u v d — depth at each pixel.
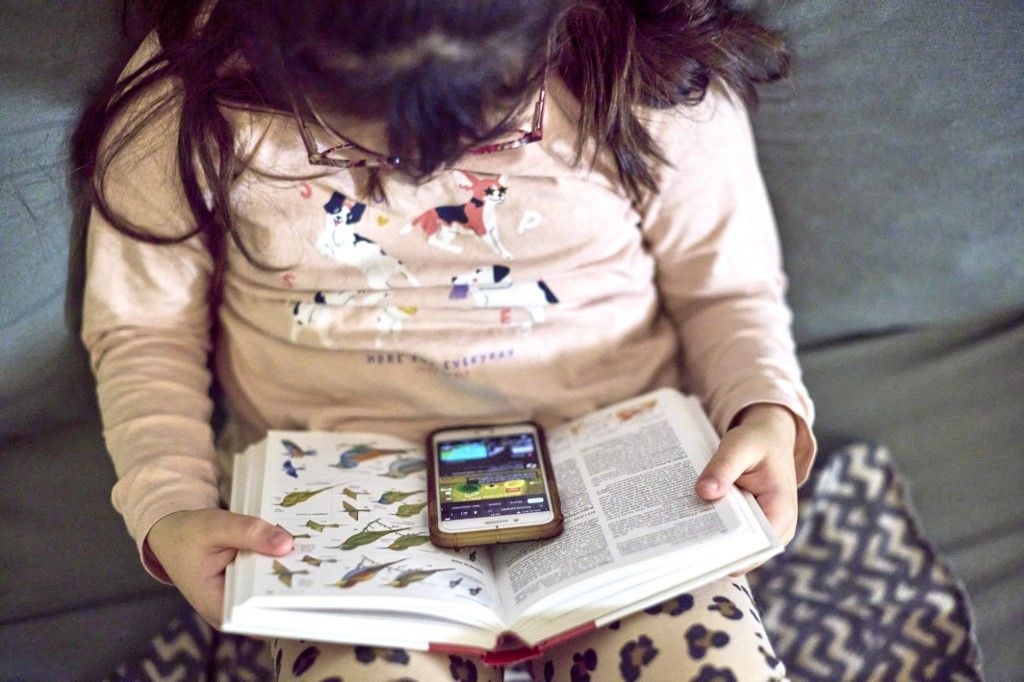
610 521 0.71
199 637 0.87
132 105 0.76
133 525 0.76
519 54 0.64
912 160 0.93
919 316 1.04
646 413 0.81
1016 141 0.90
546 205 0.79
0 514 0.91
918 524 0.96
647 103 0.78
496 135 0.67
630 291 0.86
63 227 0.84
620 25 0.75
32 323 0.87
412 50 0.60
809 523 0.98
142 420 0.81
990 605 0.91
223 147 0.74
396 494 0.76
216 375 0.95
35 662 0.83
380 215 0.77
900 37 0.86
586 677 0.71
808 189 0.97
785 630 0.92
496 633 0.66
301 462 0.78
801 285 1.04
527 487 0.74
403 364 0.82
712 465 0.71
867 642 0.89
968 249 0.98
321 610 0.64
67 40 0.79
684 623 0.70
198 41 0.72
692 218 0.85
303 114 0.67
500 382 0.83
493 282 0.81
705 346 0.86
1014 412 1.00
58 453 0.94
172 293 0.84
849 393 1.04
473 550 0.72
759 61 0.85
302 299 0.81
